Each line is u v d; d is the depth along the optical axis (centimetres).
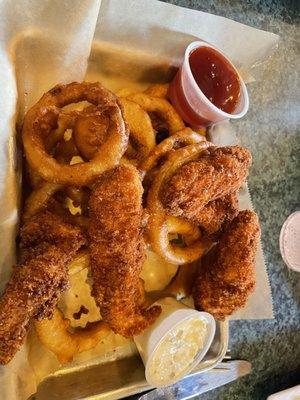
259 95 32
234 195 25
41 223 21
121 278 21
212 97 27
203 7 29
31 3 21
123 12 24
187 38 27
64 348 23
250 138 32
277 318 33
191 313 24
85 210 23
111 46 25
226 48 28
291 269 34
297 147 34
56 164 21
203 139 26
